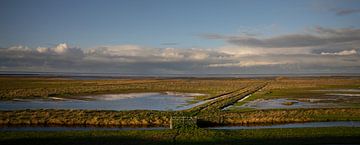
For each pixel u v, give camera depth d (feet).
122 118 129.49
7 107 173.47
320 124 126.82
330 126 118.01
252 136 99.30
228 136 99.55
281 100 213.87
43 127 118.42
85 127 120.16
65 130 113.09
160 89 323.16
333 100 213.87
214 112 150.92
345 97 234.79
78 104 193.06
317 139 94.94
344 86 372.38
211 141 93.56
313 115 143.54
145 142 92.63
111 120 126.21
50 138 95.91
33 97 226.99
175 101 214.69
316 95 250.78
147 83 455.63
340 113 148.66
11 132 101.50
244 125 125.59
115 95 255.50
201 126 123.24
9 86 345.10
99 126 122.31
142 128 119.34
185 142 92.58
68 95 246.27
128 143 91.66
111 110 157.58
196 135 100.53
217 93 266.77
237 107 175.94
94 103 199.62
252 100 213.66
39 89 288.71
